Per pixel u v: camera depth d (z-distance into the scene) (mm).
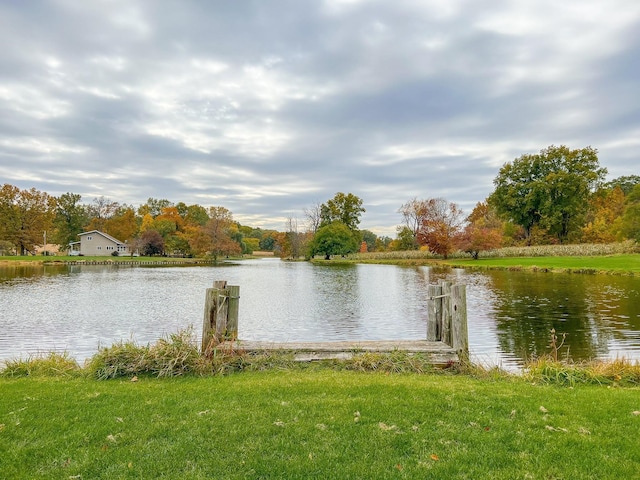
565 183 50844
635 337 10836
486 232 50938
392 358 6945
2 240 60438
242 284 27719
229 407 4688
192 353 6824
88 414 4508
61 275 35375
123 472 3312
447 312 7680
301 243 83125
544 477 3215
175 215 89000
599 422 4273
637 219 40156
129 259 64562
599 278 26594
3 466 3396
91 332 12148
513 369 8305
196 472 3301
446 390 5312
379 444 3766
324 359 7105
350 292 22781
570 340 10609
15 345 10617
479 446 3736
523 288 22031
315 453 3600
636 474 3227
